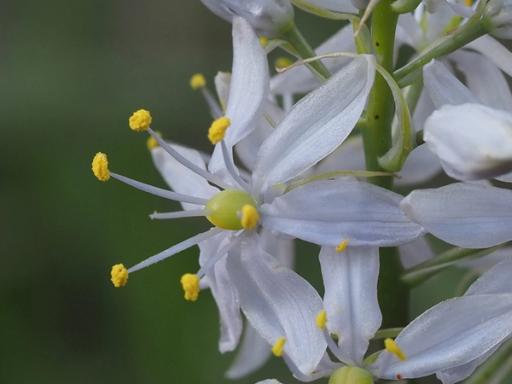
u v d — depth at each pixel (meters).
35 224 0.25
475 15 0.17
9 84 0.26
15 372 0.24
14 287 0.24
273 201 0.17
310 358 0.17
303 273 0.24
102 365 0.24
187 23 0.27
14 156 0.25
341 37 0.18
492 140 0.15
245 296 0.17
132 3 0.27
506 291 0.16
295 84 0.19
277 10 0.17
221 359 0.23
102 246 0.24
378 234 0.16
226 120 0.17
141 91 0.26
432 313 0.16
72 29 0.27
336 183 0.17
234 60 0.17
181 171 0.18
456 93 0.17
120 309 0.24
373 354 0.17
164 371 0.23
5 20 0.27
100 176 0.17
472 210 0.16
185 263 0.23
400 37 0.19
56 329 0.24
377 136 0.17
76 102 0.26
